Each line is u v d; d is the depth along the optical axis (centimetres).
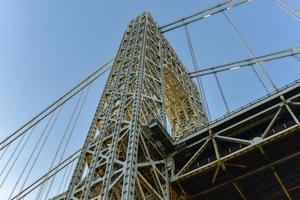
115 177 1586
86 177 1697
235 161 2061
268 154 2034
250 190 2152
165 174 2023
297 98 2077
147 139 2044
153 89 2562
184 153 2212
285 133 1878
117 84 2511
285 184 2095
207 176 2069
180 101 3894
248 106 2227
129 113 2147
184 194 2083
